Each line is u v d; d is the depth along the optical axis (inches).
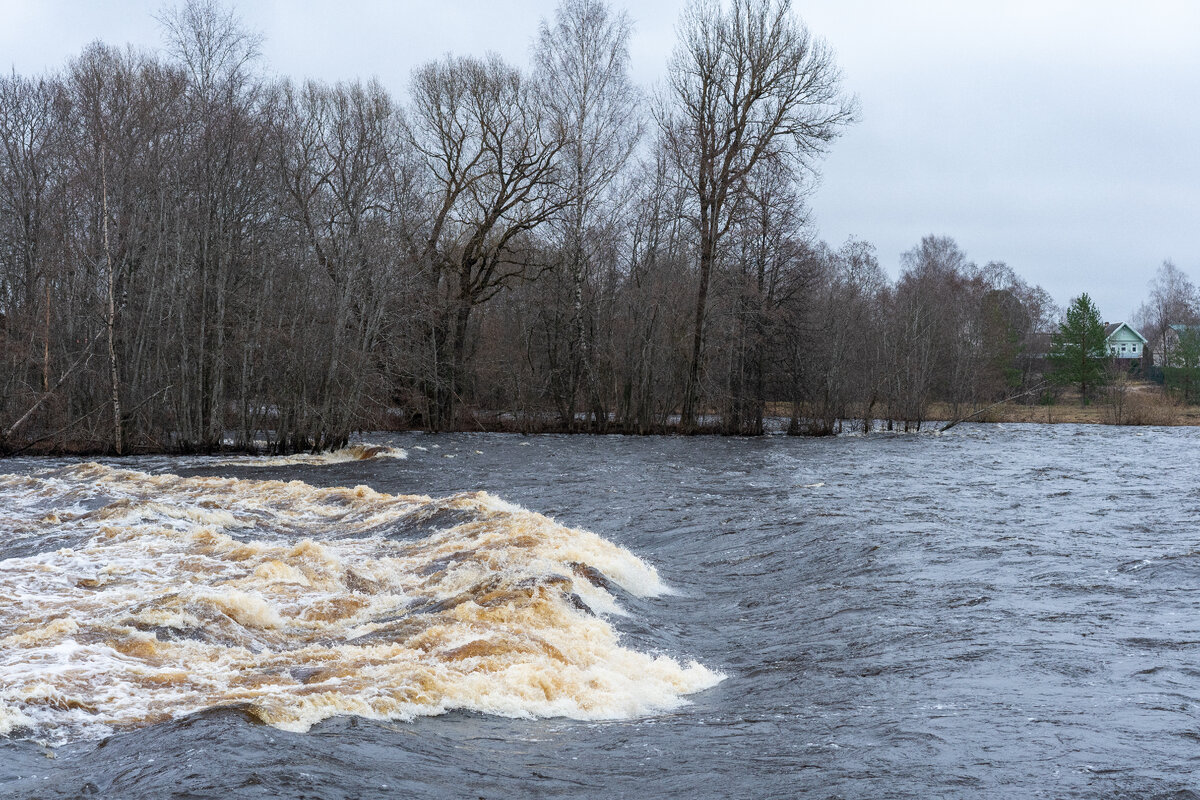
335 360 1491.1
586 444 1717.5
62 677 345.1
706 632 510.3
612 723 347.3
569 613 482.6
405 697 343.6
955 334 2625.5
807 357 2014.0
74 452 1403.8
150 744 281.1
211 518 762.8
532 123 1977.1
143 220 1512.1
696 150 1927.9
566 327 2092.8
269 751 275.3
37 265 1525.6
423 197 1871.3
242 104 1579.7
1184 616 478.6
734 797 266.4
